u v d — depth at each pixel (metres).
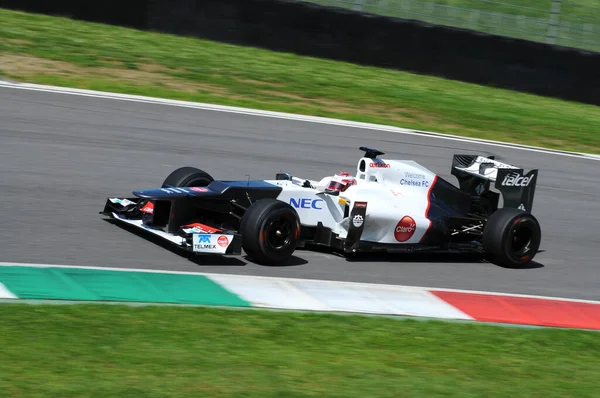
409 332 24.50
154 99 53.38
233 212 30.06
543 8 82.31
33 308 22.19
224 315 23.70
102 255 27.91
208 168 41.88
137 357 19.48
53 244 28.34
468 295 29.66
